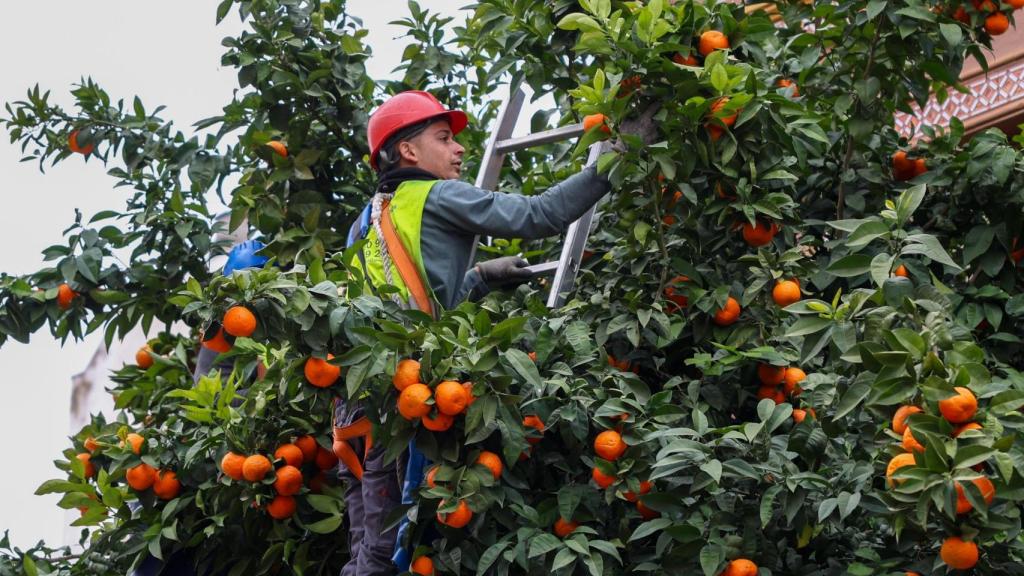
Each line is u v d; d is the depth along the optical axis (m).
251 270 4.69
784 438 5.05
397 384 4.66
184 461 5.95
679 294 5.62
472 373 4.70
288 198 7.14
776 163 5.41
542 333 5.18
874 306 4.62
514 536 5.05
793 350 5.54
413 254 5.21
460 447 4.92
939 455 4.01
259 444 5.84
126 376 7.54
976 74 8.81
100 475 6.05
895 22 5.76
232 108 7.23
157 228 7.23
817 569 4.93
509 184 7.50
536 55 6.18
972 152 6.19
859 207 6.36
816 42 6.48
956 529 4.21
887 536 5.03
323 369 4.73
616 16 5.23
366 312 4.70
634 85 5.27
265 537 6.12
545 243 7.09
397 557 5.10
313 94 7.02
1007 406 4.14
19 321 7.08
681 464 4.75
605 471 4.95
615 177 5.16
